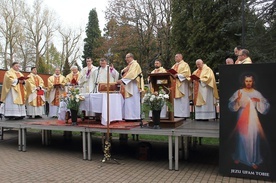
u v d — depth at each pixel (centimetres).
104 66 822
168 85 637
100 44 2692
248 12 1271
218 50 1398
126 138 884
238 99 517
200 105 748
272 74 496
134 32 2286
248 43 1217
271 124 496
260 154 502
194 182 498
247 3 1268
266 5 1227
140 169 589
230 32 1419
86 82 855
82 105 707
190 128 599
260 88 502
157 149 806
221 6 1446
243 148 514
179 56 800
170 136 586
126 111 754
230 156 524
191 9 1700
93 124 703
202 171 571
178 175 543
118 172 566
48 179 522
